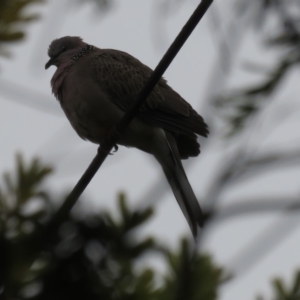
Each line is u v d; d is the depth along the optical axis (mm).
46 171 4648
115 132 8617
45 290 3676
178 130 10406
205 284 4027
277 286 4570
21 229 3893
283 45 6953
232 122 6602
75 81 10859
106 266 3859
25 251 3771
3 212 4090
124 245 4031
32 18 6027
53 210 4031
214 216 3955
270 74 6805
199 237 3900
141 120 10453
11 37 5961
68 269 3725
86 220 3854
